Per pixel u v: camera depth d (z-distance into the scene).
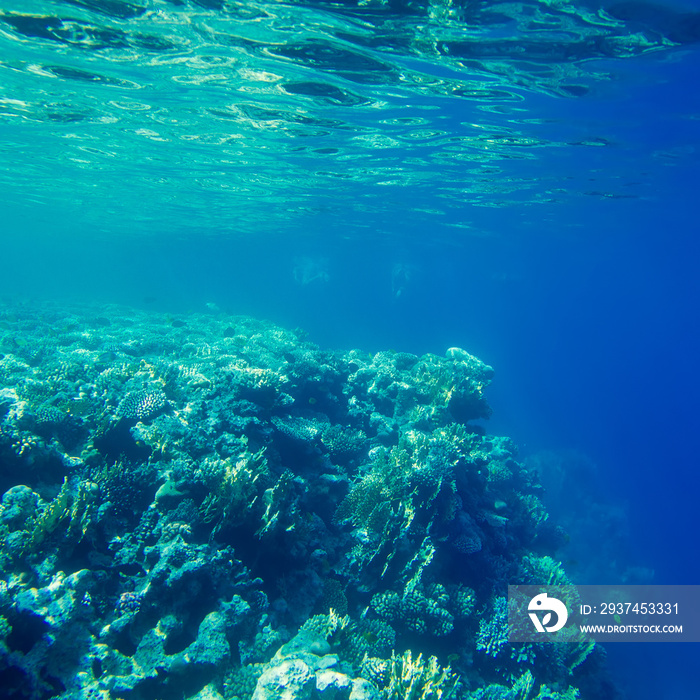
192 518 5.59
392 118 12.30
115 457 6.61
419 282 103.88
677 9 7.01
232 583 5.36
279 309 70.94
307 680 4.16
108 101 11.88
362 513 7.34
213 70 9.76
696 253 44.50
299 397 9.56
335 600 6.35
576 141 13.40
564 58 8.77
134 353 11.59
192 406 7.57
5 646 3.76
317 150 15.61
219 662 4.59
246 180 20.80
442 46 8.49
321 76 9.88
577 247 42.06
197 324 19.69
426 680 5.20
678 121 11.43
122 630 4.64
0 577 4.41
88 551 5.21
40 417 6.11
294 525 6.38
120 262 147.62
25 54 9.34
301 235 43.69
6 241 93.81
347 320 68.75
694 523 34.00
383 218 30.62
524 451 31.47
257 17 7.69
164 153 16.78
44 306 25.83
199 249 71.00
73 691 3.91
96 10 7.67
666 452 49.12
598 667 8.14
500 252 49.59
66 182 23.47
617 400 71.00
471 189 20.67
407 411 10.30
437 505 7.49
